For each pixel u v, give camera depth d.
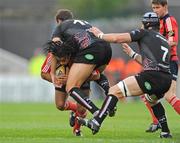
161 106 26.38
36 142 23.70
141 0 110.75
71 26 25.75
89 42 25.36
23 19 114.81
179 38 88.19
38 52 103.25
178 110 26.84
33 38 109.38
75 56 25.58
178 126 34.12
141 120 40.53
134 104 68.81
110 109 24.36
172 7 100.38
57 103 26.98
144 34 24.50
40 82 76.38
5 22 111.56
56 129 31.88
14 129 31.91
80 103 24.95
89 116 44.16
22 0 118.38
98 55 25.38
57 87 26.50
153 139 25.48
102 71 26.64
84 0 113.88
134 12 112.31
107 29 101.50
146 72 24.30
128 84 24.30
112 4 113.81
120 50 91.19
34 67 89.62
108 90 26.97
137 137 26.81
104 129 31.67
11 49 109.81
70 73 25.28
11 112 51.56
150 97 25.92
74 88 25.09
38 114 48.56
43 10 116.06
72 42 25.42
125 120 40.53
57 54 25.52
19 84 76.69
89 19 113.19
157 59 24.25
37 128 32.66
